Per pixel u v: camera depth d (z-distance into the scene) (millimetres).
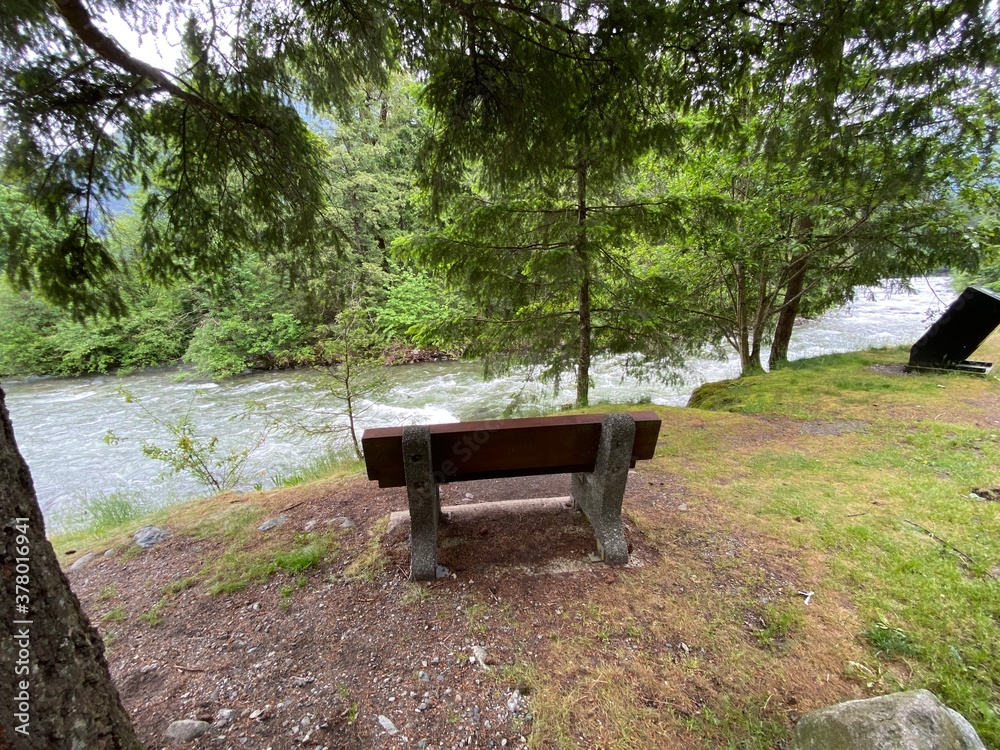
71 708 967
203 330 13055
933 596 1782
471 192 5309
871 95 3791
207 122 3016
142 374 14312
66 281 3146
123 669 1638
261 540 2562
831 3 2697
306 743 1309
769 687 1435
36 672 910
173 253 3574
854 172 4586
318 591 2045
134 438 8633
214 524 2832
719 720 1329
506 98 3115
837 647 1577
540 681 1495
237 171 3359
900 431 3896
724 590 1904
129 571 2357
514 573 2064
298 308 6352
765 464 3320
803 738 1184
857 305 18328
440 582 2031
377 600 1946
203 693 1503
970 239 5387
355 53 2945
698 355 8016
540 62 3092
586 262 5520
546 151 3631
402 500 2955
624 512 2617
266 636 1780
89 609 2027
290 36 2793
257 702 1458
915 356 6320
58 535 3760
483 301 6246
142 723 1385
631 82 3205
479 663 1581
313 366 6230
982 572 1924
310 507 2967
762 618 1735
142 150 3082
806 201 6148
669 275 7477
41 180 2805
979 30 2836
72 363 13914
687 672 1504
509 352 6820
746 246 6254
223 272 3891
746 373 8016
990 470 2980
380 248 16484
